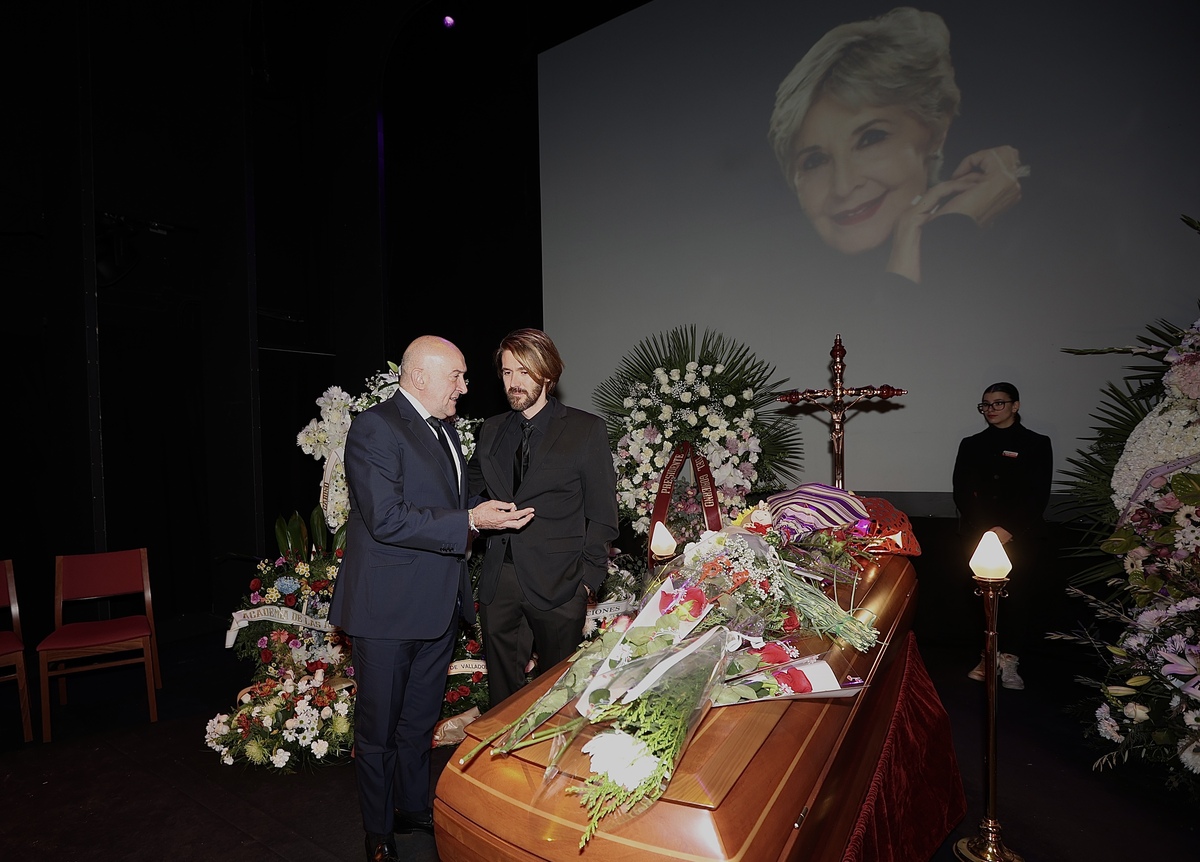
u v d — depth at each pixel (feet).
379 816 6.63
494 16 19.47
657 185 17.11
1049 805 7.80
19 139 13.57
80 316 13.19
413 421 6.83
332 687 9.34
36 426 13.70
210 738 9.24
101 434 13.94
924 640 12.91
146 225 14.82
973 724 9.88
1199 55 11.21
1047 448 11.05
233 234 15.46
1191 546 8.39
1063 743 9.25
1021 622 11.03
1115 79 11.90
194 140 16.17
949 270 13.50
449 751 9.29
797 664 4.33
